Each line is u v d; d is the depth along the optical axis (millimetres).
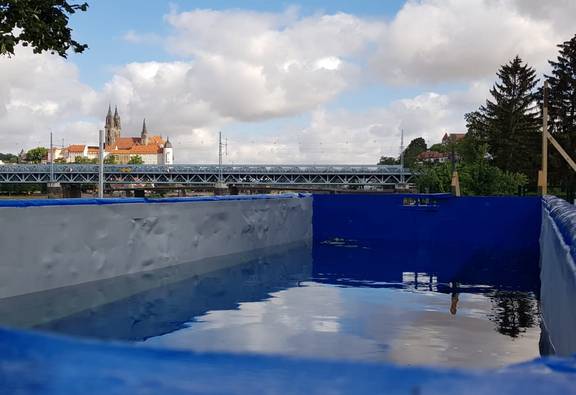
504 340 4250
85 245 6227
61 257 5910
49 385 927
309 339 4137
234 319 4785
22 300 5246
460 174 31250
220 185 87000
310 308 5340
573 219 4051
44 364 985
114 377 957
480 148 34219
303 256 10047
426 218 13180
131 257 6973
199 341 4023
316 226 13695
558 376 1073
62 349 1049
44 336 1104
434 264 9281
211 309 5199
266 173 98562
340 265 8898
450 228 13031
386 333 4375
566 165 59938
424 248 11914
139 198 7141
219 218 9102
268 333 4289
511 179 31250
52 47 10711
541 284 7059
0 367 964
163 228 7621
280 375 997
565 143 61188
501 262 9719
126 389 922
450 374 1028
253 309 5230
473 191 31219
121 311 4973
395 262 9469
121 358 1028
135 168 104188
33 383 933
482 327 4688
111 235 6629
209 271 7617
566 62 63625
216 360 1049
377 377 1004
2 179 108562
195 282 6695
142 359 1034
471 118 71375
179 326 4480
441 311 5352
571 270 3137
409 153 160250
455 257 10414
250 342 4012
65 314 4758
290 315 4980
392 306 5547
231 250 9516
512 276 7973
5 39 9586
